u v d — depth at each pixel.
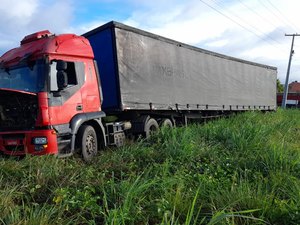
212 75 14.88
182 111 12.76
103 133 8.71
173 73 11.88
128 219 3.92
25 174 5.63
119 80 9.15
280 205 4.35
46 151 6.83
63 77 7.13
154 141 8.91
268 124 11.95
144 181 4.90
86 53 8.40
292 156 6.62
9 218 3.85
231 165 6.47
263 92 21.25
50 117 6.98
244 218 4.13
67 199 4.47
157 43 11.06
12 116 7.12
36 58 7.27
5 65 7.63
